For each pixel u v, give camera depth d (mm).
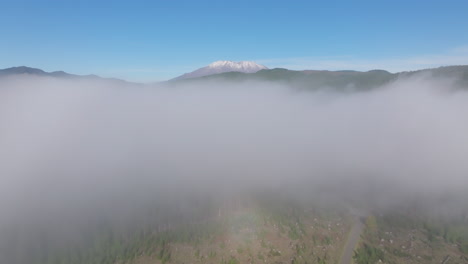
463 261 73000
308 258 76938
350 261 76375
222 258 77125
